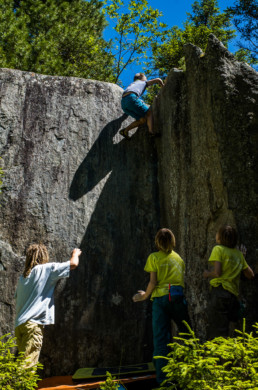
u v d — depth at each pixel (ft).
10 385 9.61
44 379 14.73
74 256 13.78
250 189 12.80
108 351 15.90
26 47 39.01
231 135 13.25
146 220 17.94
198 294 14.11
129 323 16.35
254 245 12.46
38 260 13.50
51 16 44.32
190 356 8.04
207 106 14.24
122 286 16.81
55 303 16.16
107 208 17.83
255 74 13.71
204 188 14.30
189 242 15.12
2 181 17.49
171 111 17.19
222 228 11.83
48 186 17.74
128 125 19.40
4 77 19.24
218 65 13.93
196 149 15.03
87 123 18.95
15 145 18.16
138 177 18.56
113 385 10.82
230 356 7.87
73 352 15.74
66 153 18.34
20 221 17.08
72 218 17.42
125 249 17.35
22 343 12.47
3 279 16.28
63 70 42.09
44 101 19.06
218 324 10.94
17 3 48.44
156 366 11.77
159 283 12.30
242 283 12.22
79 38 46.16
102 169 18.39
